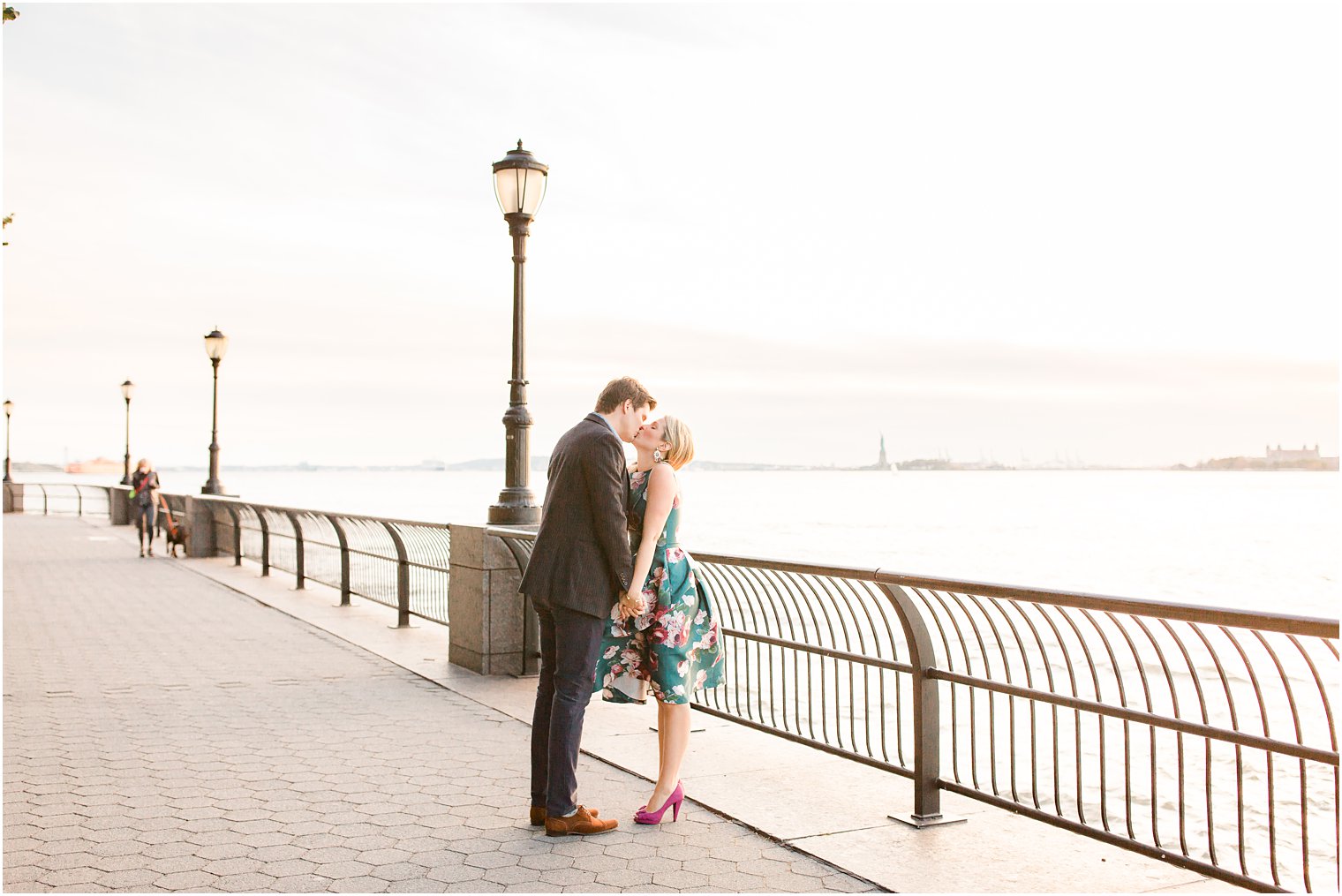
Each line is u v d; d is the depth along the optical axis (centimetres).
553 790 488
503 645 899
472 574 912
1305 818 377
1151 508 10850
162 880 434
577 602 484
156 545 2512
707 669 521
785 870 450
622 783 578
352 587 1384
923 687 512
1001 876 442
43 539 2667
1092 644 1886
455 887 428
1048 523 7956
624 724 712
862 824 508
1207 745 403
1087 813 913
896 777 592
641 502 511
